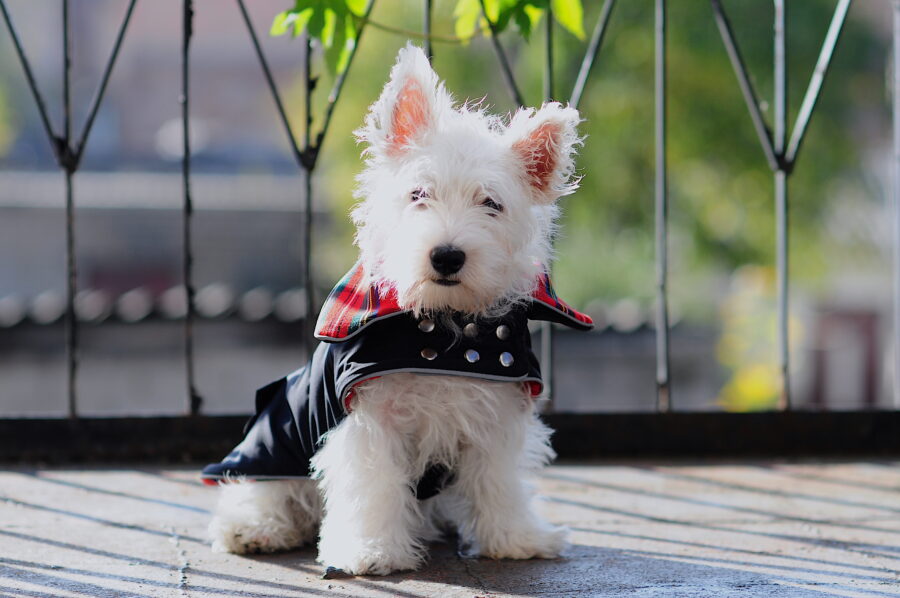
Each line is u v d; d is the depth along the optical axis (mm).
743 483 3613
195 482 3596
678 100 10922
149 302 8648
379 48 11273
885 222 13117
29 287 17438
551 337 4055
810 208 11797
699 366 11453
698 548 2797
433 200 2480
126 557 2705
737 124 10992
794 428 4051
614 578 2510
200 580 2510
